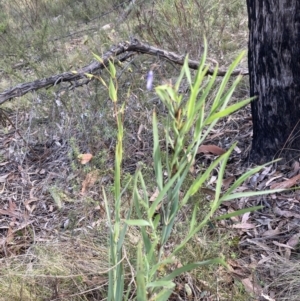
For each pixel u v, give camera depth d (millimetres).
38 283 2801
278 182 3428
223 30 5734
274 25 3291
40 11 8047
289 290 2648
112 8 7453
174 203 1654
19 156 4289
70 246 3037
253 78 3533
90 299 2717
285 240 3012
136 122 4191
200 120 1558
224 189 3461
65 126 4281
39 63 5629
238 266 2811
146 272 1676
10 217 3662
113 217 3105
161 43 5352
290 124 3475
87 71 3924
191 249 2705
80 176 3615
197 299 2596
